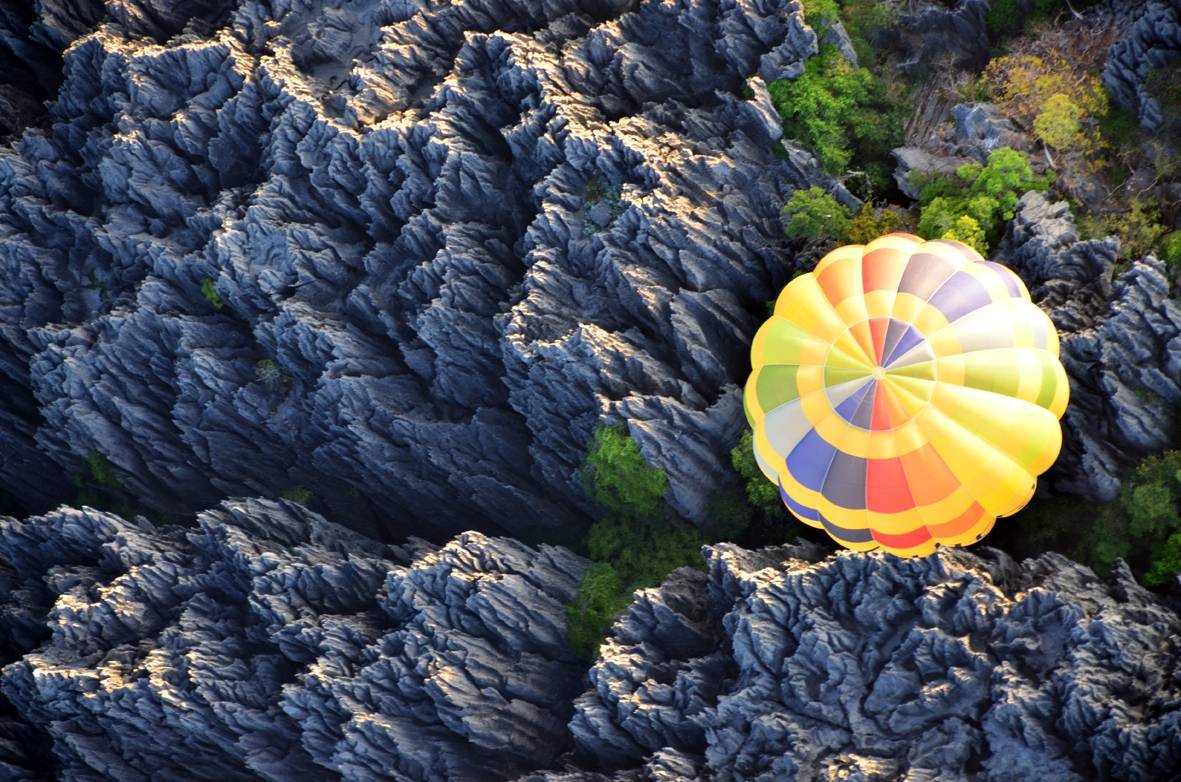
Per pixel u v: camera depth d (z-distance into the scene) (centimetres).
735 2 19612
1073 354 16912
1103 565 16850
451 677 18875
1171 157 17662
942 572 16612
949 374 15675
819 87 19412
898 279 16250
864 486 16088
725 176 19588
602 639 19438
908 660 16575
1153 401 16562
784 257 19388
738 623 17350
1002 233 18350
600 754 18238
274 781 19900
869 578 16975
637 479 19212
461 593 19362
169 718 19988
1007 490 15950
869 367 15788
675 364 19612
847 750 16538
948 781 15762
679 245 19250
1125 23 18362
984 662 15962
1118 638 15450
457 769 19062
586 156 19975
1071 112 18125
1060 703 15500
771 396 16762
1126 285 16812
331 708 19275
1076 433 16850
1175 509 16262
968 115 18838
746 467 18950
